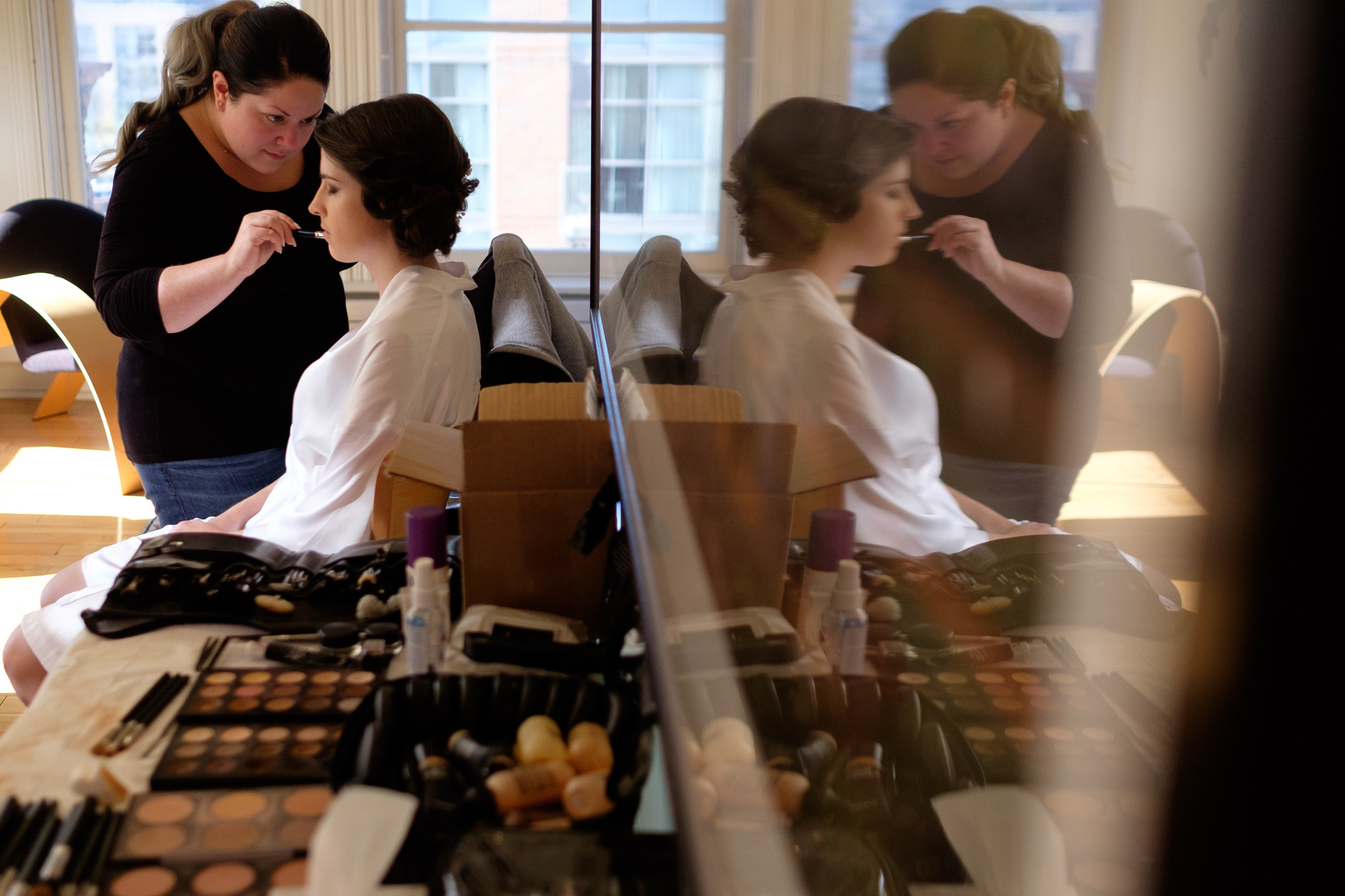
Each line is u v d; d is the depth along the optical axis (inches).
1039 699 8.0
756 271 19.0
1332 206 4.3
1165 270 5.7
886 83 11.7
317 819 26.8
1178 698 5.5
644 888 21.7
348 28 137.2
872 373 13.2
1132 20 6.1
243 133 63.6
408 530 35.4
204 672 34.0
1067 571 7.3
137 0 146.6
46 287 108.9
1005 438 9.1
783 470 17.7
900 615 13.0
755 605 18.9
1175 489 5.6
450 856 22.5
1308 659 4.5
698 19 22.7
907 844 11.7
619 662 31.3
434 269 59.0
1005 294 8.6
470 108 144.7
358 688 33.3
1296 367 4.5
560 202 148.0
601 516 34.2
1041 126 7.9
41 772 28.5
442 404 53.9
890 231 12.0
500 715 28.3
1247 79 4.9
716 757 17.7
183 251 67.6
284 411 71.4
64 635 42.5
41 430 144.3
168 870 24.7
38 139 145.3
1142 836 5.9
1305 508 4.5
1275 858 4.7
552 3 141.6
